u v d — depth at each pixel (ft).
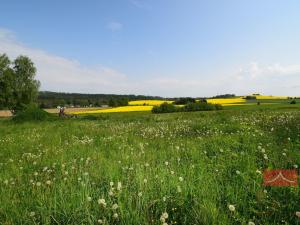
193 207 13.92
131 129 54.95
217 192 15.80
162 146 31.83
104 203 14.20
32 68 250.37
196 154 25.40
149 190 16.33
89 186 17.33
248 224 12.16
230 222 12.79
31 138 50.14
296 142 28.37
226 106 220.23
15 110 245.65
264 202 14.48
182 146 30.35
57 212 14.44
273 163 21.54
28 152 35.35
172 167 21.09
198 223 12.85
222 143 28.86
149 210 14.43
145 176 18.83
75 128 65.10
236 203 14.73
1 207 15.52
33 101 257.14
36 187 19.25
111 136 44.39
